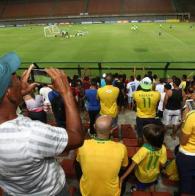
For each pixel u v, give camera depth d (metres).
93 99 9.33
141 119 8.02
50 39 44.47
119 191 4.54
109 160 4.29
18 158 1.93
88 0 86.19
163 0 81.75
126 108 13.14
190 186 5.79
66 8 85.50
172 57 29.34
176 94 9.01
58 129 2.05
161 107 10.75
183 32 49.03
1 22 82.81
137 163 5.30
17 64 2.15
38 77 2.68
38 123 2.02
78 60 29.06
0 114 2.09
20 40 44.88
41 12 85.88
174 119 9.37
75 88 11.97
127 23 70.62
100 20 79.19
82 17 79.75
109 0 85.00
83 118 11.93
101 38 43.41
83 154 4.36
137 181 5.78
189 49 33.22
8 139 1.93
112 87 8.55
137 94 7.88
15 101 2.14
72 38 44.59
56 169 2.23
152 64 26.58
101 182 4.38
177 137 9.61
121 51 32.91
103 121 4.36
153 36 44.47
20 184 2.08
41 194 2.14
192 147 5.51
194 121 5.24
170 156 7.31
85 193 4.56
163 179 6.81
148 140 5.20
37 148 1.94
